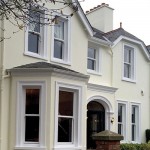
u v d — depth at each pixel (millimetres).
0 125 14875
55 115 15219
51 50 17469
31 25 15539
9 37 14695
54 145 15078
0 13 11180
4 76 15141
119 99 22734
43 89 15180
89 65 21453
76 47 19000
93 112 21328
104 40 21688
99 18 24859
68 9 18375
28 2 10562
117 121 22344
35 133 15250
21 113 15227
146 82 25406
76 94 16531
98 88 20734
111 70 22359
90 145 20969
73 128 16359
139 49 24922
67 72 15773
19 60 15891
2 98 15023
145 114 25078
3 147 14945
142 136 24578
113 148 9867
